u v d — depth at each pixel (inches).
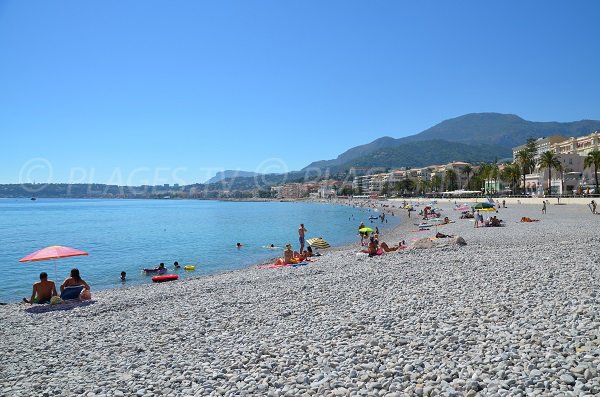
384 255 930.1
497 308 404.2
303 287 620.4
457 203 4480.8
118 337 432.5
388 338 345.7
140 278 1063.0
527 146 5831.7
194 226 2844.5
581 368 249.6
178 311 530.6
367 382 269.4
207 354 351.9
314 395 256.8
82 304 634.2
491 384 245.1
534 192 4707.2
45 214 4677.7
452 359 292.0
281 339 373.7
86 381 313.9
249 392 270.1
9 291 956.0
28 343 434.0
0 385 317.1
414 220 2753.4
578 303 393.4
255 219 3627.0
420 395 245.4
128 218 3887.8
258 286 676.1
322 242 1525.6
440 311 416.8
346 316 435.2
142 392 283.3
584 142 4603.8
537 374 250.2
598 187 3479.3
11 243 1918.1
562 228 1400.1
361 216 3752.5
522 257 726.5
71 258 1423.5
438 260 774.5
